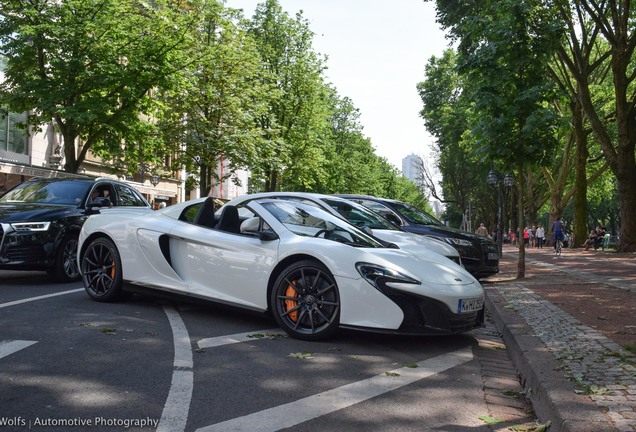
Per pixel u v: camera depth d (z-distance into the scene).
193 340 5.32
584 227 33.38
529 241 46.72
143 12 20.67
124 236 6.91
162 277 6.61
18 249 8.49
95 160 33.91
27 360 4.36
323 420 3.48
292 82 35.31
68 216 9.21
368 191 60.16
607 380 4.16
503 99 11.94
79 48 18.38
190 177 30.12
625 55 23.78
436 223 12.16
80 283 9.14
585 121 36.53
